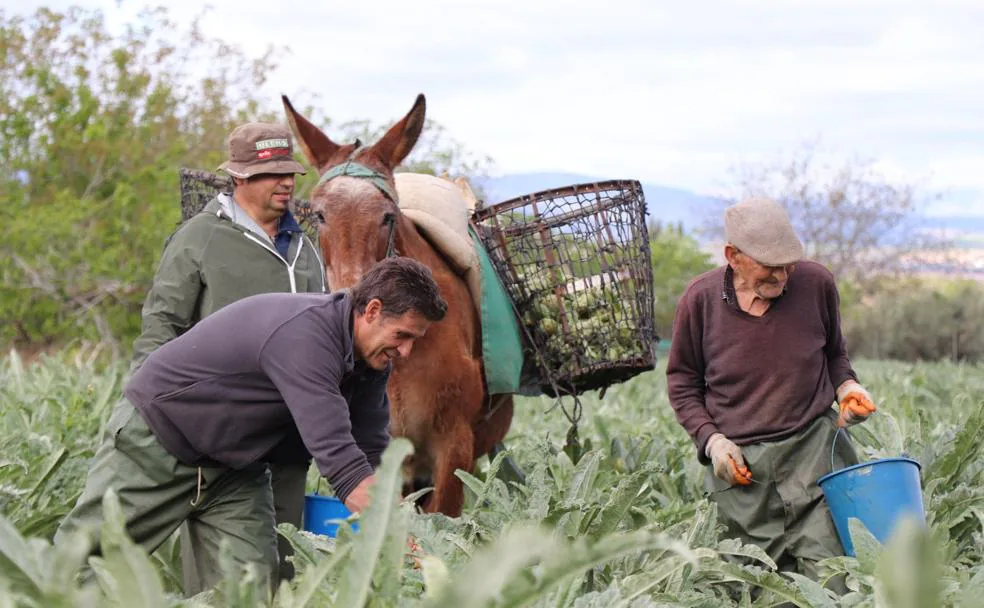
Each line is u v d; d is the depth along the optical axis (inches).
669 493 238.7
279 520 200.5
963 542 198.7
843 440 204.2
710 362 207.0
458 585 82.2
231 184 268.1
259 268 217.3
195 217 219.0
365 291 159.9
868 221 1662.2
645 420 396.2
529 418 434.6
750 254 192.7
